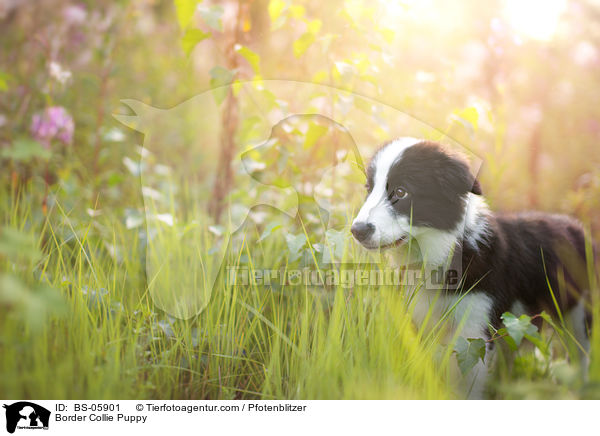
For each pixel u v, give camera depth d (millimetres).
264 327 2766
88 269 2951
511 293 2861
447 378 2473
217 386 2420
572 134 5711
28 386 2000
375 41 3389
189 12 2932
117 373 2141
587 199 4551
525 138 5277
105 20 4973
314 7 4023
